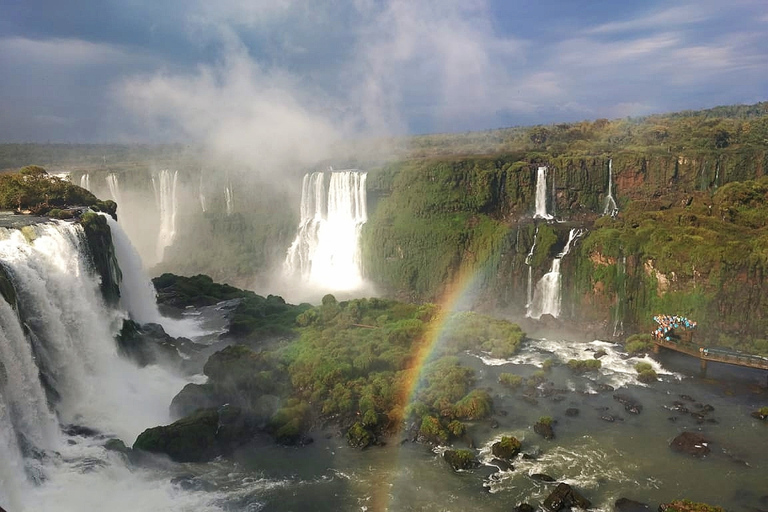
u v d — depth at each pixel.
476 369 70.44
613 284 102.25
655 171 130.62
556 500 44.78
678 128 167.00
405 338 76.62
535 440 54.66
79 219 68.31
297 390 63.44
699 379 68.19
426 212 143.12
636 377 68.69
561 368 71.19
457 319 83.50
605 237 104.62
